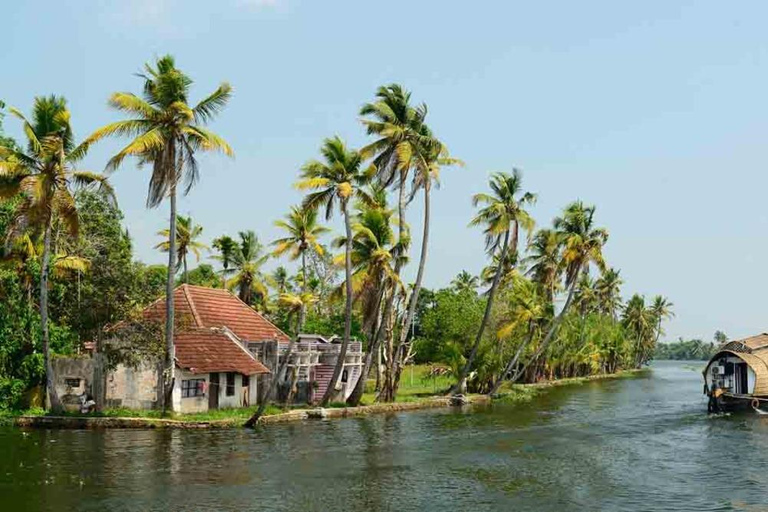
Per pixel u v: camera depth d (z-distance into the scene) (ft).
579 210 218.18
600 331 384.47
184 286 170.60
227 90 127.75
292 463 96.58
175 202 129.39
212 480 85.51
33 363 135.85
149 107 123.54
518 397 215.72
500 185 189.78
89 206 171.83
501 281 257.14
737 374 176.65
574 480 89.81
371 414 158.10
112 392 138.41
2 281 134.72
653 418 157.89
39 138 123.75
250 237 238.68
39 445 106.42
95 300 130.72
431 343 228.84
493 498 80.12
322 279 230.27
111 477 86.12
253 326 178.50
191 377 139.44
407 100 163.84
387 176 162.71
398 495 80.64
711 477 92.27
